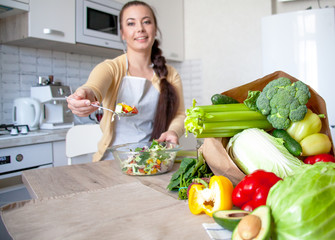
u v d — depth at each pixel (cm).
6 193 162
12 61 215
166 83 153
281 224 42
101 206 65
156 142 104
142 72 158
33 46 222
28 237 50
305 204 41
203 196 59
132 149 106
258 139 66
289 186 44
